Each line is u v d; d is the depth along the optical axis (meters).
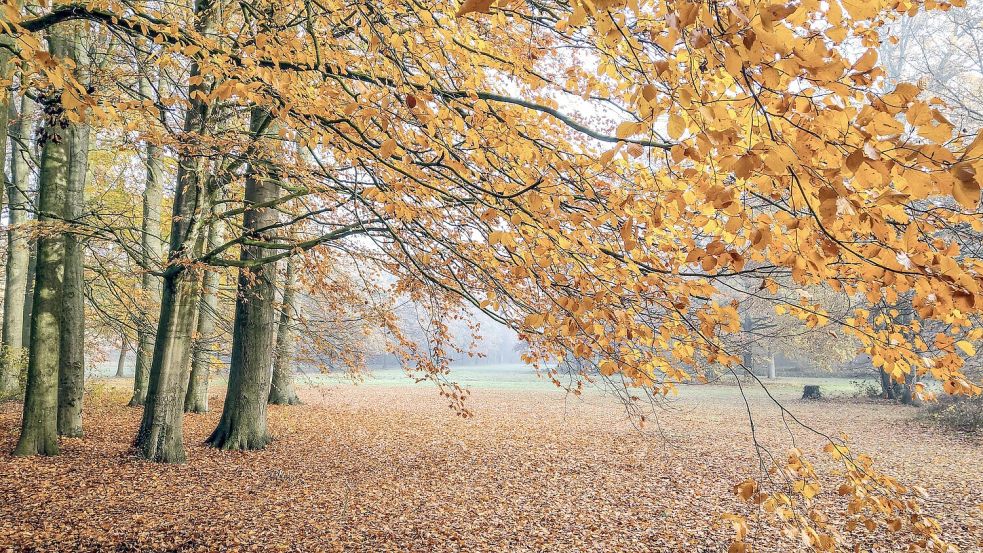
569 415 17.20
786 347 26.20
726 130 1.56
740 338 10.12
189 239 8.34
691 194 2.48
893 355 2.81
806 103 1.70
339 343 10.58
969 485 8.88
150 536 5.86
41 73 3.83
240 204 10.30
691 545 6.44
